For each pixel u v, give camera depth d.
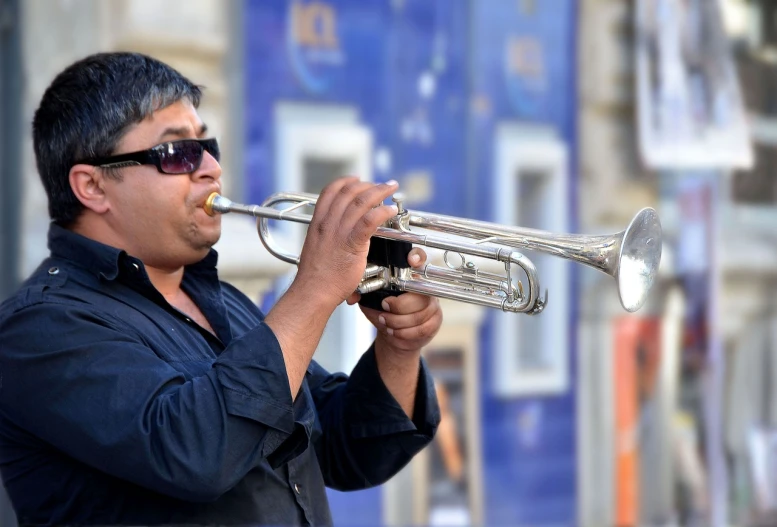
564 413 13.38
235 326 5.21
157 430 4.07
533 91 13.26
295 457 4.57
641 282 4.85
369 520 11.84
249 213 4.94
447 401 12.49
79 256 4.66
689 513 14.31
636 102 14.05
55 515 4.45
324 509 4.96
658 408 14.11
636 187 14.11
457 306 12.51
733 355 14.75
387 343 5.12
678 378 14.34
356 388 5.23
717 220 14.65
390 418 5.15
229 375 4.14
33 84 9.33
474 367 12.68
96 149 4.70
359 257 4.39
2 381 4.37
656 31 14.13
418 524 12.19
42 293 4.46
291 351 4.24
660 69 14.15
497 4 12.93
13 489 4.54
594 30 13.69
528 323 13.14
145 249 4.80
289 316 4.30
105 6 9.83
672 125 14.27
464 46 12.71
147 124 4.74
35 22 9.34
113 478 4.40
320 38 11.58
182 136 4.80
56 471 4.44
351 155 11.83
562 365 13.36
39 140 4.86
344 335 10.75
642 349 14.05
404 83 12.26
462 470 12.56
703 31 14.55
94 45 9.72
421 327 4.98
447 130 12.62
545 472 13.18
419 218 5.07
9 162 9.25
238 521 4.47
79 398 4.18
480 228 4.98
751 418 14.71
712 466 14.42
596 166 13.76
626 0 13.95
